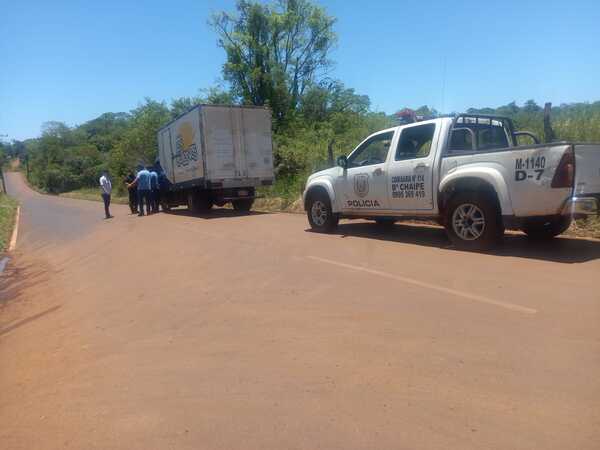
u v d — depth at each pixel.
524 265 6.19
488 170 6.83
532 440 2.59
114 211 23.56
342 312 4.85
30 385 3.99
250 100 32.75
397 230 9.84
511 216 6.67
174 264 8.18
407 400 3.09
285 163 21.83
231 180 16.27
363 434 2.76
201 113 15.68
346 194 9.39
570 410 2.86
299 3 33.28
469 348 3.79
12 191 93.50
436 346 3.87
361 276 6.18
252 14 32.19
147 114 38.91
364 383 3.35
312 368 3.64
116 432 3.00
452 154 7.39
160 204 21.77
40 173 90.69
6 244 14.01
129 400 3.40
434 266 6.43
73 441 2.95
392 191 8.37
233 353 4.06
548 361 3.49
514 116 11.93
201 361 3.96
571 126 10.78
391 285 5.66
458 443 2.61
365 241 8.71
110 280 7.61
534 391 3.09
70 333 5.21
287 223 12.46
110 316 5.62
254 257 7.98
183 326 4.91
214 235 11.12
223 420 3.02
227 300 5.64
